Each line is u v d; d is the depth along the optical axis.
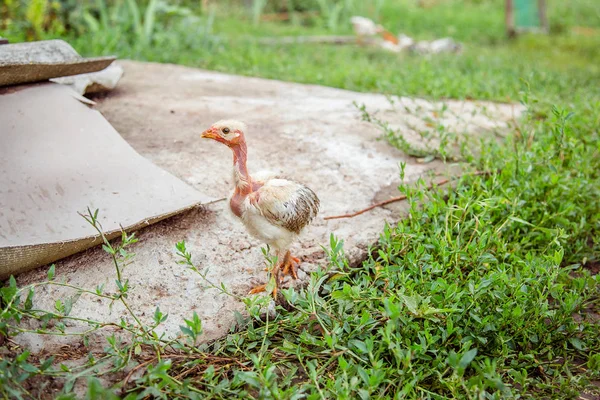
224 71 1.70
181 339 0.72
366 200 0.98
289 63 1.87
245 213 0.75
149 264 0.80
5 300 0.68
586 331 0.77
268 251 0.79
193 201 0.86
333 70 1.79
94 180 0.86
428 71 1.70
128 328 0.70
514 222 0.94
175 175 0.97
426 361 0.72
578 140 1.12
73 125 0.92
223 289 0.73
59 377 0.67
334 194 0.99
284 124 1.18
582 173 1.05
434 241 0.83
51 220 0.79
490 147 1.07
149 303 0.76
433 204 0.87
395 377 0.69
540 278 0.77
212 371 0.65
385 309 0.73
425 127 1.24
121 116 1.17
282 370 0.71
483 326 0.72
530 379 0.70
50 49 1.04
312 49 2.21
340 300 0.73
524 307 0.76
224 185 0.97
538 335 0.76
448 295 0.72
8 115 0.89
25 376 0.62
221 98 1.33
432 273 0.80
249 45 2.14
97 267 0.79
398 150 1.12
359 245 0.88
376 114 1.28
